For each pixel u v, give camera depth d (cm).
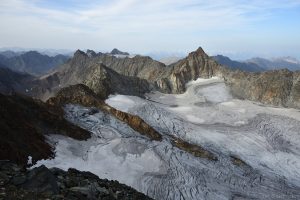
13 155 4744
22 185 2311
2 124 5325
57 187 2392
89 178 3259
